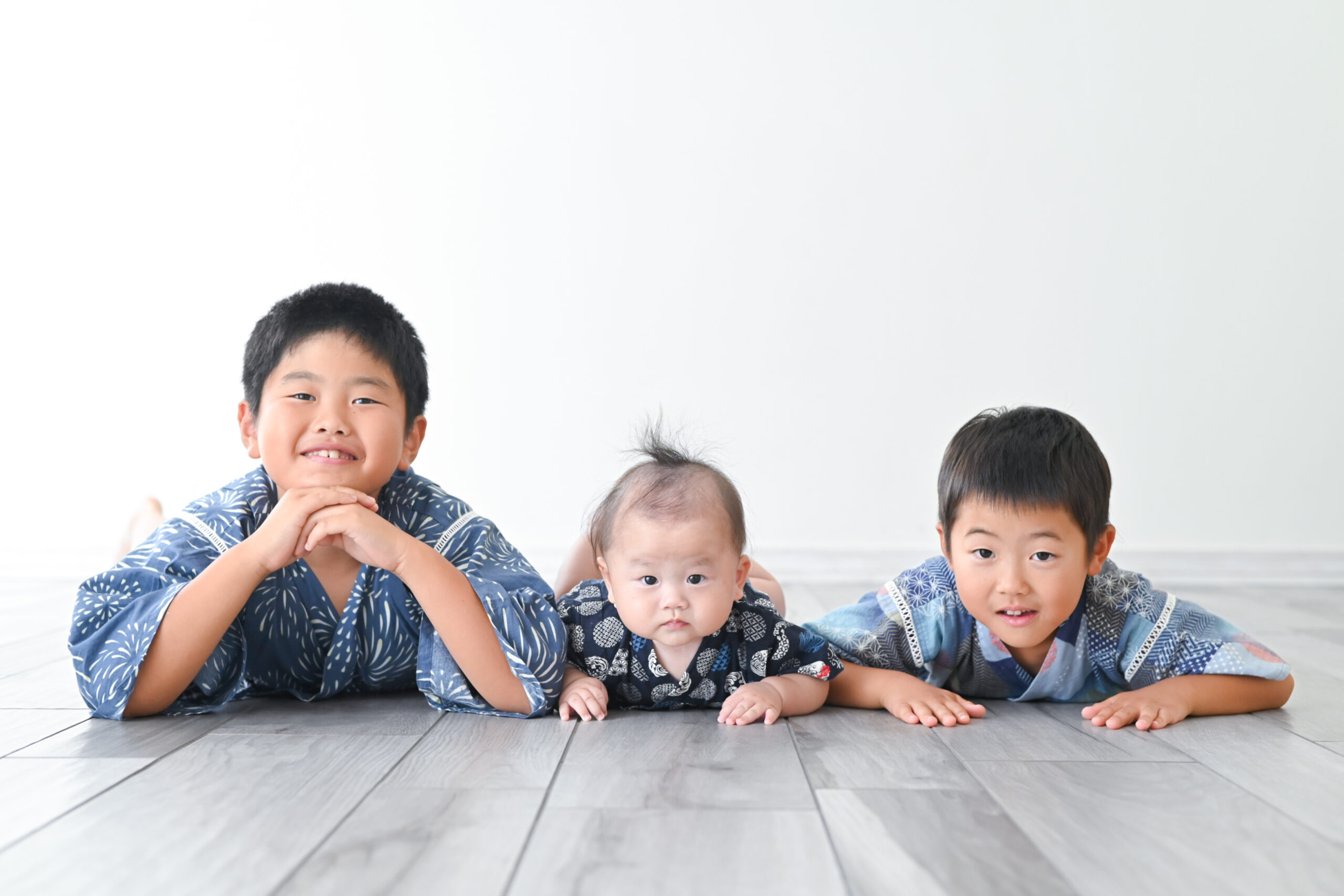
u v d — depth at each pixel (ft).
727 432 10.21
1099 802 3.00
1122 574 4.44
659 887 2.31
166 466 10.38
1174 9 10.16
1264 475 10.21
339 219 10.30
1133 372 10.18
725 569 4.07
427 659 4.31
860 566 10.15
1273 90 10.19
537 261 10.24
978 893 2.30
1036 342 10.19
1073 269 10.17
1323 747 3.67
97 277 10.37
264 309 10.34
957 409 10.19
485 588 4.16
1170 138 10.18
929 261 10.20
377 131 10.28
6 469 10.37
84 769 3.30
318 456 4.12
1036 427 4.06
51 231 10.39
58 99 10.38
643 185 10.23
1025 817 2.85
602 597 4.41
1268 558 10.09
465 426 10.21
